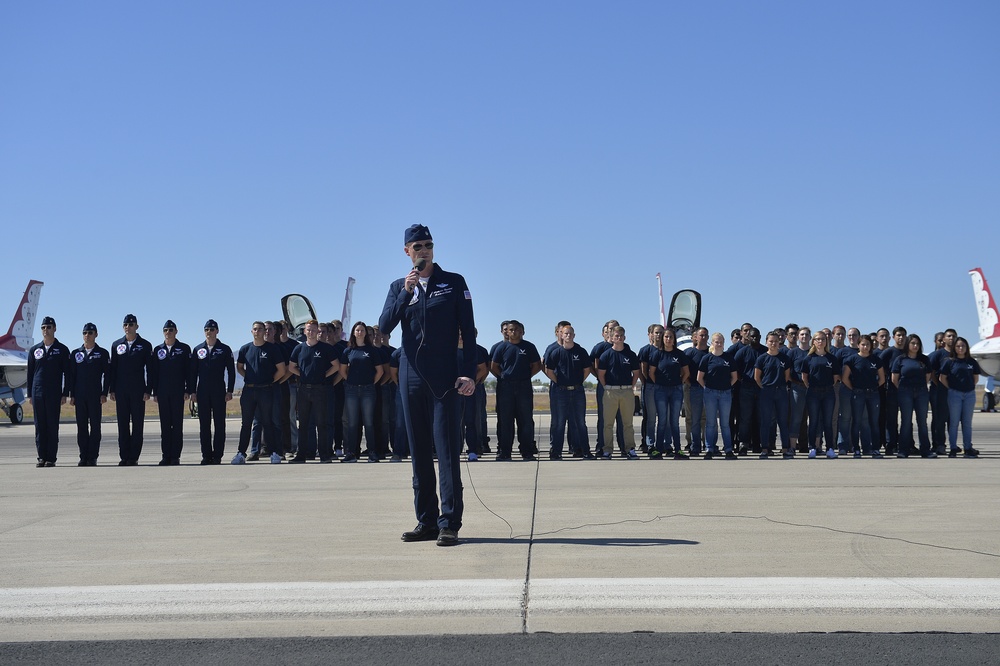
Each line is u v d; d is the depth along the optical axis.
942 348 12.62
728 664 3.40
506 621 3.99
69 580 4.73
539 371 12.66
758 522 6.28
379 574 4.78
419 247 5.77
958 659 3.43
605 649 3.59
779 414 12.50
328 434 12.41
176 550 5.51
